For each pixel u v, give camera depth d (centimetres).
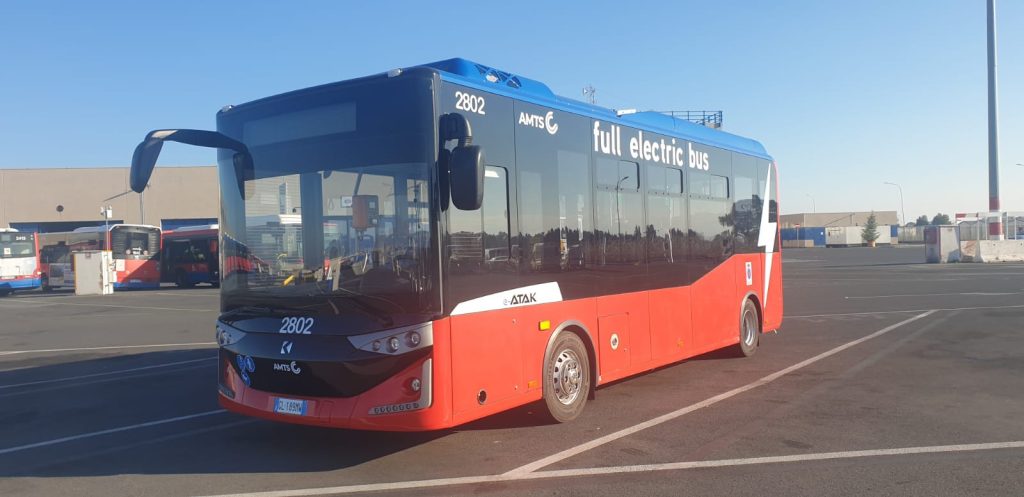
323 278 607
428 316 578
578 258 754
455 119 586
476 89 638
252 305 642
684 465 604
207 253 3891
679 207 949
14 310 2558
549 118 724
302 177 630
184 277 3944
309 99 636
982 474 569
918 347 1207
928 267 3812
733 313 1083
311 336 599
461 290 604
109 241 3716
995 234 4141
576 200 756
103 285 3422
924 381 933
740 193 1124
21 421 825
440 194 588
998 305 1833
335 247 607
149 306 2559
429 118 588
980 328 1419
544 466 607
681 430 715
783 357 1138
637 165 865
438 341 580
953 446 645
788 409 795
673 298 923
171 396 954
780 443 664
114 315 2219
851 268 3956
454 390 593
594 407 816
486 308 629
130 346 1465
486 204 639
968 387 893
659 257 899
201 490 569
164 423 801
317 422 592
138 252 3794
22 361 1300
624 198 837
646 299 866
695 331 973
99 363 1252
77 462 656
